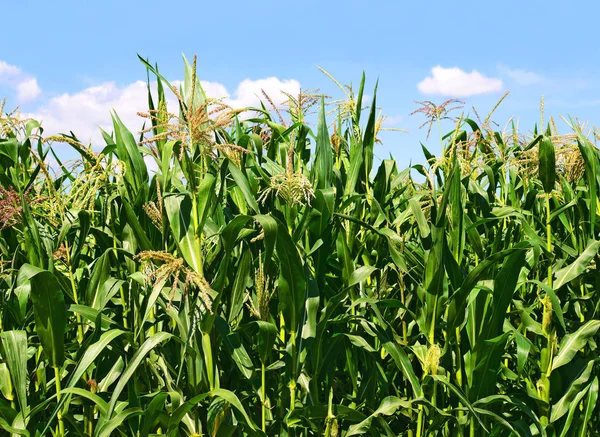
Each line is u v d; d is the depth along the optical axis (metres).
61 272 4.81
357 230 4.96
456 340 4.34
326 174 4.56
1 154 4.82
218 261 4.18
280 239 3.70
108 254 4.25
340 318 4.44
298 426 4.12
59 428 4.00
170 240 4.53
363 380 4.62
